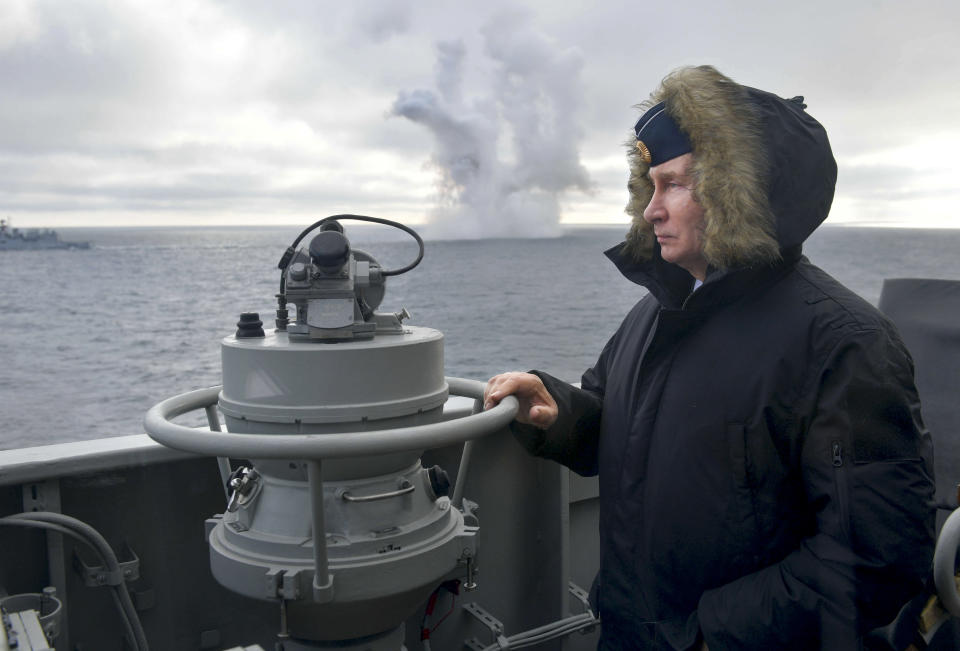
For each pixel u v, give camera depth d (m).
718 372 1.19
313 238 1.20
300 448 1.00
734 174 1.10
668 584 1.26
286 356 1.11
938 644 1.56
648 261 1.44
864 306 1.12
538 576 1.92
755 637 1.13
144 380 20.62
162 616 1.53
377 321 1.26
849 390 1.08
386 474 1.22
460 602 1.81
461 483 1.45
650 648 1.29
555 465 1.90
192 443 1.03
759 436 1.15
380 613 1.20
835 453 1.08
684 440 1.21
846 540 1.06
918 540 1.06
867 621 1.08
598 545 2.04
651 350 1.29
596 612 1.48
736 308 1.20
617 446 1.36
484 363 20.42
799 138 1.13
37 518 1.34
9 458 1.40
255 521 1.21
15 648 0.94
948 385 1.66
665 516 1.24
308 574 1.12
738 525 1.17
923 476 1.07
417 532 1.22
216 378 20.59
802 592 1.08
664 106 1.21
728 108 1.12
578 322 26.70
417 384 1.19
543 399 1.40
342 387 1.12
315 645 1.26
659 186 1.25
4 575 1.39
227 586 1.19
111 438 1.54
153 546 1.51
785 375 1.13
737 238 1.10
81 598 1.46
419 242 1.29
